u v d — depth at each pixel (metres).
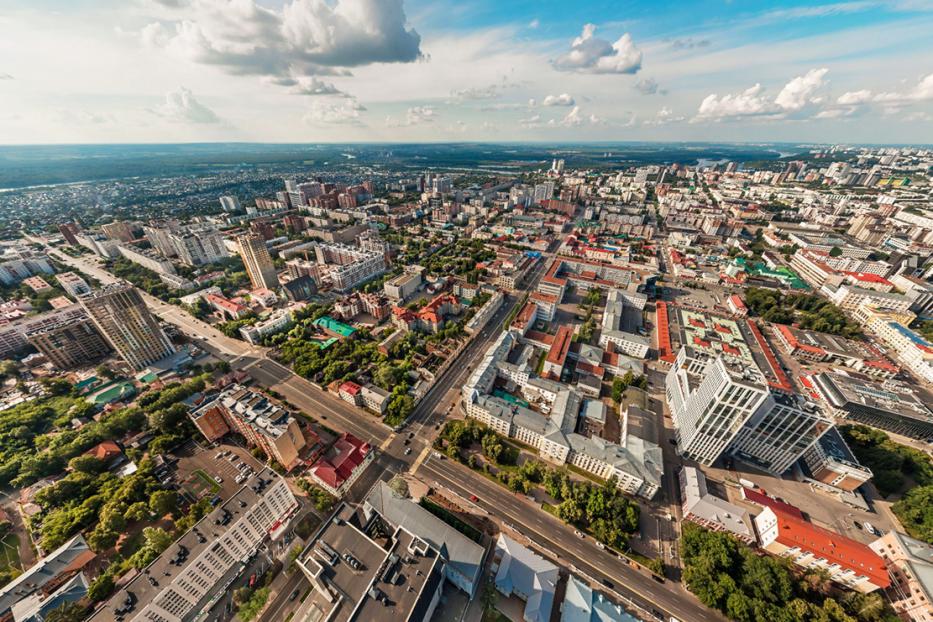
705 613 130.62
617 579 139.50
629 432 189.88
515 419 193.62
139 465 176.25
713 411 168.00
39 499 156.50
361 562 125.94
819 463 176.12
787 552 142.75
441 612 128.25
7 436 191.75
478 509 163.00
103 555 145.62
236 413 181.75
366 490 171.12
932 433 199.75
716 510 154.38
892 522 163.38
